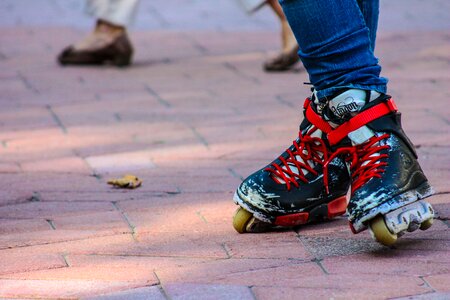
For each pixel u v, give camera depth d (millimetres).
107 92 6535
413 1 10406
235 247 3422
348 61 3250
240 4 7395
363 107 3297
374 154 3273
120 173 4594
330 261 3225
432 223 3346
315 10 3207
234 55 7867
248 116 5758
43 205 4055
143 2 10633
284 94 6355
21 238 3582
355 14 3242
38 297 2971
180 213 3885
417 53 7539
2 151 5055
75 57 7469
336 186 3617
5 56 7867
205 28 9164
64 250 3432
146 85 6754
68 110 6004
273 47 8180
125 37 7418
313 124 3502
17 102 6242
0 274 3186
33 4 10531
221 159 4824
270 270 3150
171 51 8086
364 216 3186
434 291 2904
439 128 5262
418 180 3264
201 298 2914
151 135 5355
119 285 3055
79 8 10281
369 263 3186
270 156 4852
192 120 5691
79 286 3055
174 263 3258
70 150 5059
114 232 3639
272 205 3531
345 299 2867
